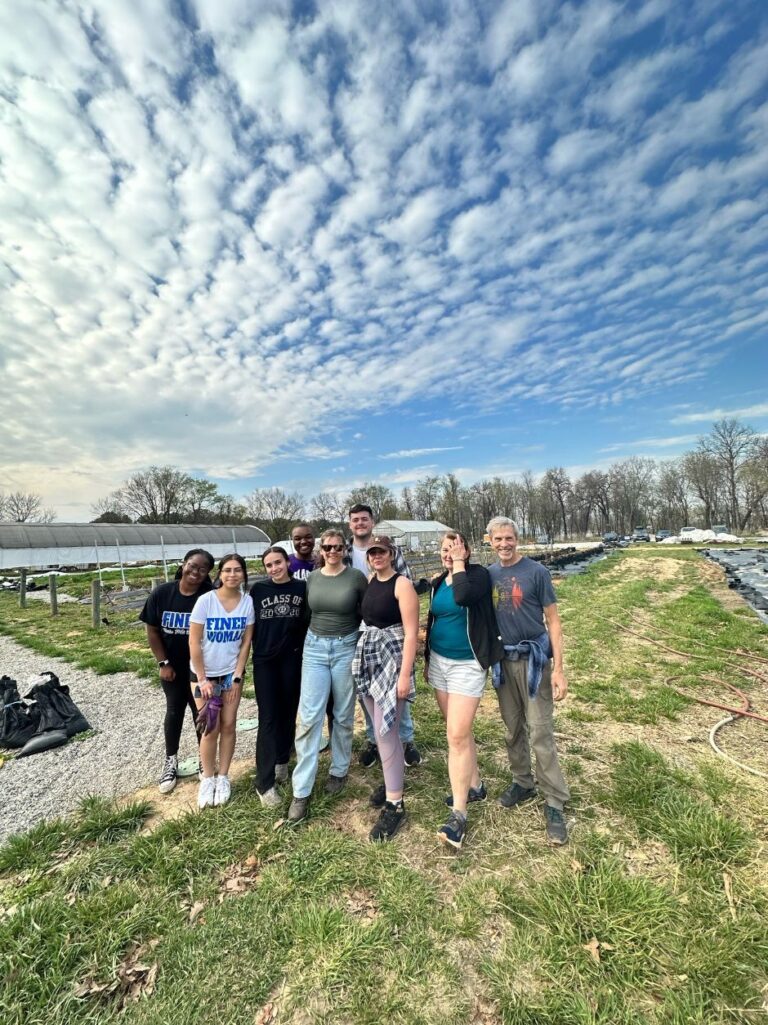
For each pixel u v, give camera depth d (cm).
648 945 197
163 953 205
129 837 288
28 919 220
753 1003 175
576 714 459
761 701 492
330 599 311
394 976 191
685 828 264
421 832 282
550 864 250
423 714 477
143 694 596
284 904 229
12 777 379
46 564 2669
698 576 1728
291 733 350
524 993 181
